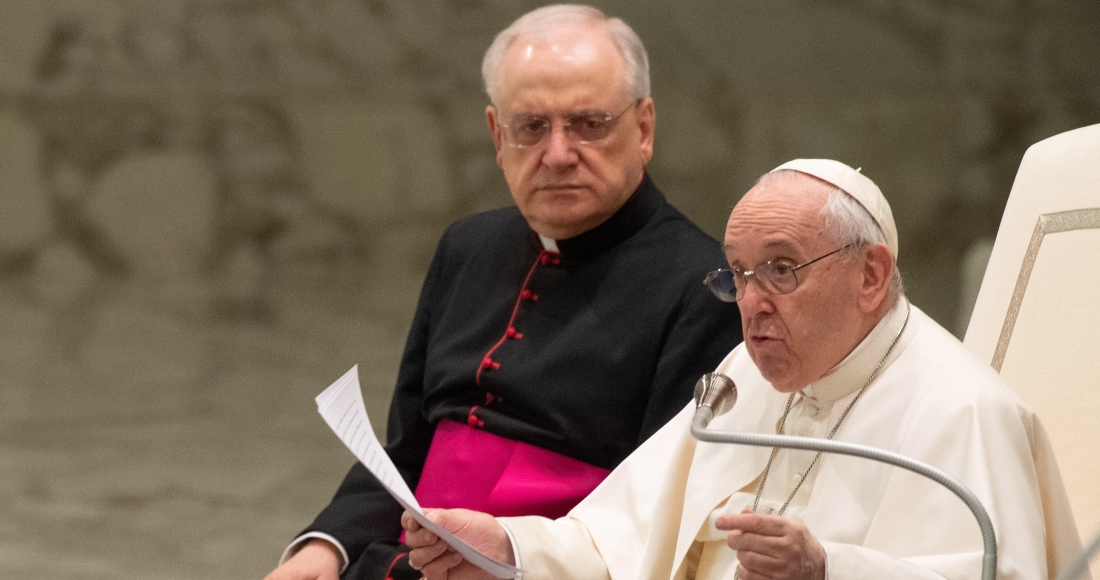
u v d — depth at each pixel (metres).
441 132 49.06
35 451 24.44
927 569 6.39
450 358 10.27
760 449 7.85
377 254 47.72
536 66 9.59
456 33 49.50
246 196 47.09
